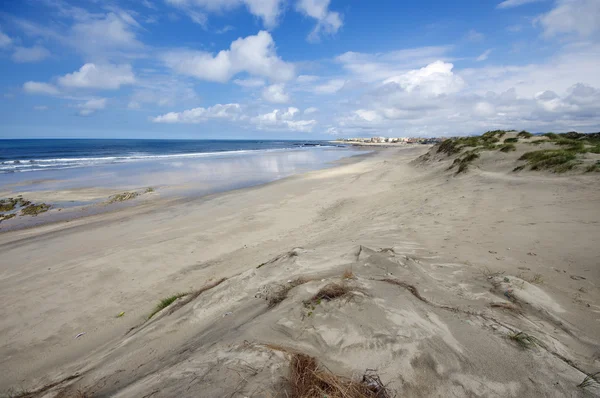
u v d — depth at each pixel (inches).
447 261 174.2
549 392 70.1
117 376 108.7
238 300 153.2
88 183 822.5
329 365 77.8
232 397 66.0
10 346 192.2
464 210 303.9
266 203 548.7
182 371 82.3
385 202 446.3
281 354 80.8
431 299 117.6
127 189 741.9
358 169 1021.8
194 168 1168.8
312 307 107.0
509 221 243.8
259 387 68.7
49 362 172.9
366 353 81.5
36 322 217.3
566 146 577.6
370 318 96.1
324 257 185.0
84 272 289.1
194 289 244.5
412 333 88.7
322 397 65.8
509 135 972.6
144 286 261.7
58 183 821.2
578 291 130.6
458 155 816.9
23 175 963.3
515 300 120.0
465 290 132.1
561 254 167.9
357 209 437.4
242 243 348.5
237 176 955.3
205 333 122.6
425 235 237.9
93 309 231.1
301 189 674.2
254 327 100.0
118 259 313.4
